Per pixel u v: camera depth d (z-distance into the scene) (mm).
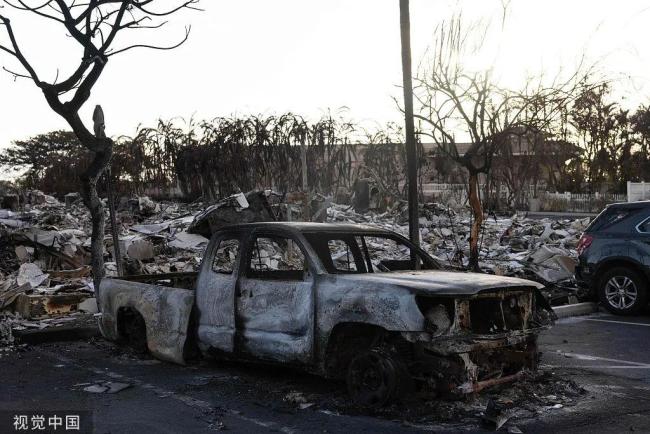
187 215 21094
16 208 29547
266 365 7438
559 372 7566
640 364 8039
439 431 5402
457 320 5781
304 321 6465
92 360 8273
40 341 9367
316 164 22188
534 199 44375
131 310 8586
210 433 5445
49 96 9633
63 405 6277
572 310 11891
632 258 11453
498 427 5402
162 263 14641
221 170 22297
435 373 5812
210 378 7266
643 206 11555
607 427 5527
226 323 7223
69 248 14711
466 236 19719
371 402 5918
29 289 11406
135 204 24578
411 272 6805
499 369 6223
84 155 32938
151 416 5914
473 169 10805
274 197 18016
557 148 31938
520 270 14266
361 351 6195
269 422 5715
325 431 5453
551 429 5465
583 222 21672
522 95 10656
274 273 7152
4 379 7285
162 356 7879
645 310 12188
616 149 53312
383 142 24844
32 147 76438
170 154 23578
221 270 7516
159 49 9992
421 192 24922
